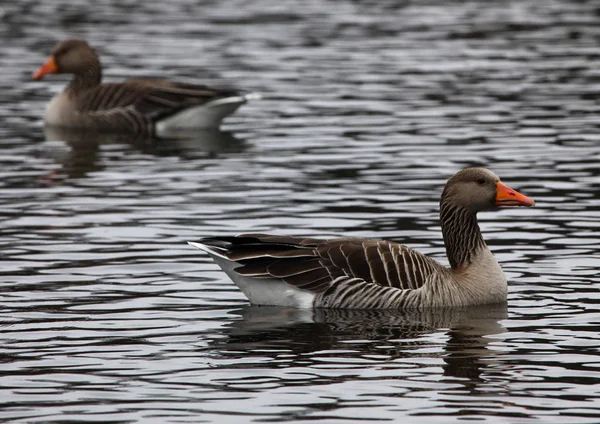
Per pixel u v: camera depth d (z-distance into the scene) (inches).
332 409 391.5
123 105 1043.9
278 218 688.4
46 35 1534.2
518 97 1121.4
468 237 547.5
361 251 523.2
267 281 522.6
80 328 487.5
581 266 585.0
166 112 1034.7
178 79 1218.6
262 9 1806.1
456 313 516.1
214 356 450.3
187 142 975.6
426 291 521.3
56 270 579.2
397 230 659.4
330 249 523.8
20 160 888.3
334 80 1227.9
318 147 917.8
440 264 549.6
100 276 570.3
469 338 474.0
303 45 1464.1
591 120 1004.6
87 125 1051.9
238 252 516.7
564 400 398.9
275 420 381.4
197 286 557.0
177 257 607.2
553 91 1151.6
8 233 656.4
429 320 504.1
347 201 733.3
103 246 628.1
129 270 582.6
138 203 734.5
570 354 450.0
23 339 471.2
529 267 585.6
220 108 1035.3
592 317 501.7
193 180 807.1
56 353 453.1
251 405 395.9
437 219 684.7
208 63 1326.3
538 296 537.6
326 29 1599.4
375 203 725.9
